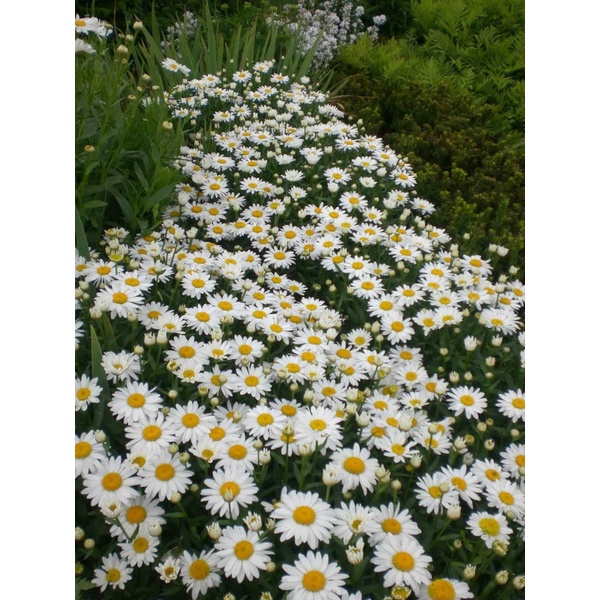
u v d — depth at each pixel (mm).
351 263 1117
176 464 710
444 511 741
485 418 919
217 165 1332
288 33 2131
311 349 918
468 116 1838
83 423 758
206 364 868
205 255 1081
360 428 815
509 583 677
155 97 1260
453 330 1034
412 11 2529
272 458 795
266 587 651
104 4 1958
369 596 654
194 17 2223
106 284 935
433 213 1426
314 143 1504
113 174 1127
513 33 2352
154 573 686
